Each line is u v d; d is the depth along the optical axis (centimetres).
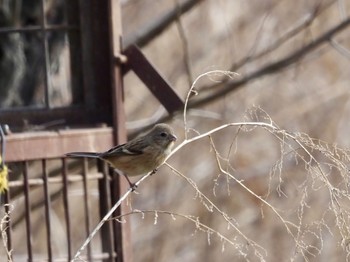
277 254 1797
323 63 2059
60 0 1359
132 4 1919
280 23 1955
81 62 1127
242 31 1970
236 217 1844
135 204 1880
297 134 848
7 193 1037
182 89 1938
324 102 2019
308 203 1748
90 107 1123
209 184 1870
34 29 1137
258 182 1842
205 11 1989
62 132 1054
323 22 1916
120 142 1095
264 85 1981
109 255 1091
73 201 1711
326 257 1695
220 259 1842
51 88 1405
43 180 1055
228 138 1906
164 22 1426
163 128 1005
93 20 1122
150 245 1861
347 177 813
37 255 1592
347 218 806
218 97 1410
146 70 1102
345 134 1995
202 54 1967
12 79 1376
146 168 1004
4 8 1357
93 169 1320
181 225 1880
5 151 1019
